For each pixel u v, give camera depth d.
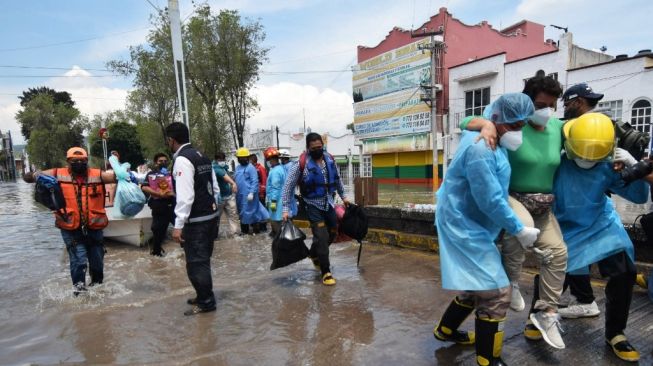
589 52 20.70
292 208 7.88
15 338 3.63
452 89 24.92
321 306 4.12
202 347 3.30
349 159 37.19
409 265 5.45
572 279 3.44
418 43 25.77
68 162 4.69
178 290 4.91
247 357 3.09
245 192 8.83
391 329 3.47
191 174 3.96
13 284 5.48
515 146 2.50
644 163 2.65
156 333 3.63
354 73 31.30
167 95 21.73
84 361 3.14
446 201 2.59
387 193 20.08
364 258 5.98
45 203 4.64
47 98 55.03
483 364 2.57
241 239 8.46
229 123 22.78
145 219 7.96
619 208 10.66
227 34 20.75
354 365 2.89
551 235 2.74
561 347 2.66
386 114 28.72
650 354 2.77
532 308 3.09
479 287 2.42
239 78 21.11
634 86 17.64
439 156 25.81
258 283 5.07
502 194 2.37
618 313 2.77
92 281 5.12
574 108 3.05
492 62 22.66
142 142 30.94
